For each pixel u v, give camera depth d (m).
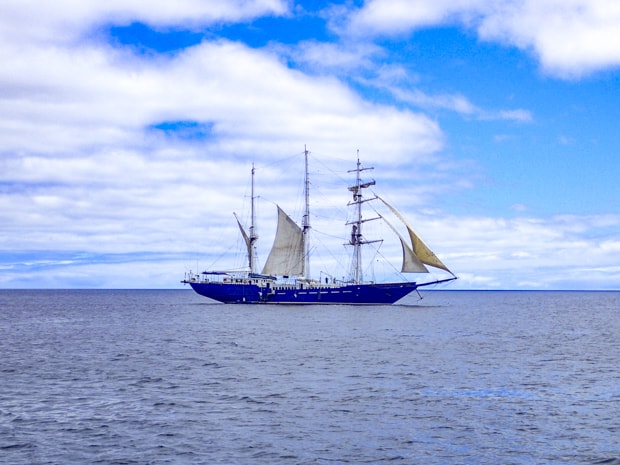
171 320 127.94
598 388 47.47
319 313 146.88
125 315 149.88
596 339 89.25
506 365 59.62
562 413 38.88
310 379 50.69
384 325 113.56
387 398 43.09
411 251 154.12
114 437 33.44
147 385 48.00
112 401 42.00
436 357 65.25
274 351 70.31
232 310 161.00
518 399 42.97
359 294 163.88
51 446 31.92
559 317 152.75
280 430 34.91
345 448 31.81
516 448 31.89
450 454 30.97
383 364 59.50
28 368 57.06
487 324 122.19
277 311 154.38
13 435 33.72
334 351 70.31
